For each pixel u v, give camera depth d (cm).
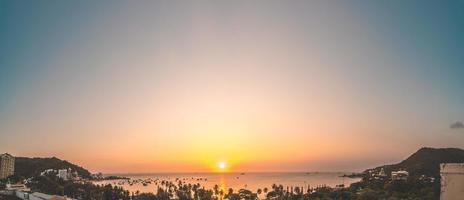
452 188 3131
